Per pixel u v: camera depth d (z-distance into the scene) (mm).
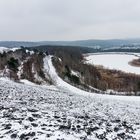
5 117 13055
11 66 65688
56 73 81750
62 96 27844
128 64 182875
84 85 78125
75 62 131625
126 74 120250
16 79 51156
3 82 31391
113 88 85875
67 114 16156
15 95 21422
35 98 21734
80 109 19750
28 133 10570
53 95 27000
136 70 149500
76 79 83250
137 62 195875
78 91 57000
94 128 13258
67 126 12594
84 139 11023
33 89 29609
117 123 15953
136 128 15312
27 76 59719
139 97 51969
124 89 83562
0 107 15422
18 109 15312
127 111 24359
